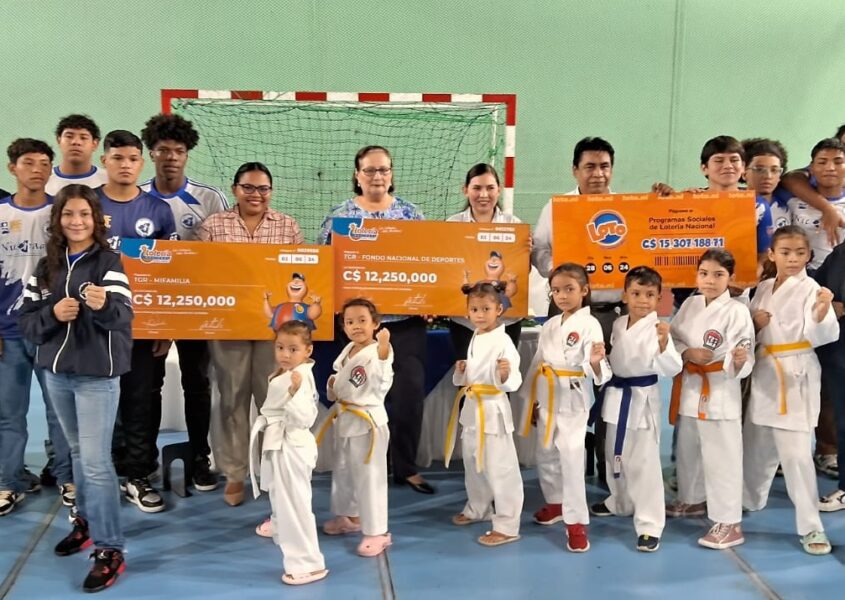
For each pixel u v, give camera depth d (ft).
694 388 11.03
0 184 23.58
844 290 11.40
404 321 12.60
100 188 11.74
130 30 23.31
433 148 23.47
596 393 12.90
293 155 23.26
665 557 10.52
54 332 9.12
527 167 25.45
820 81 25.81
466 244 11.86
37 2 22.86
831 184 12.85
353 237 11.75
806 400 10.83
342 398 10.69
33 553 10.58
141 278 11.21
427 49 24.35
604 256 11.89
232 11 23.52
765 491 11.96
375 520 10.52
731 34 25.22
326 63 24.08
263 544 10.95
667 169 25.88
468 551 10.73
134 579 9.86
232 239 11.93
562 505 11.02
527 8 24.44
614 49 24.94
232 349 11.82
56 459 11.95
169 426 16.47
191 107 21.21
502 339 10.79
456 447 14.52
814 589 9.61
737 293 11.68
